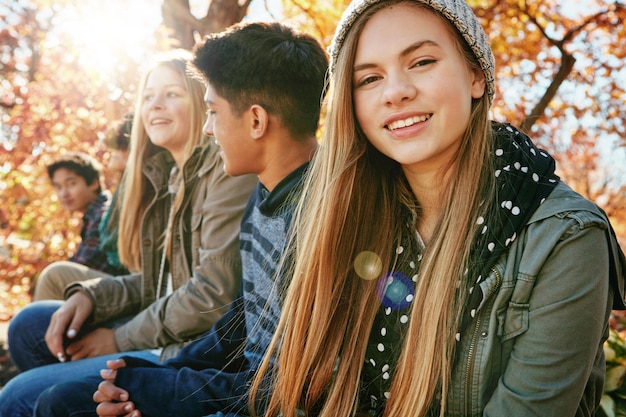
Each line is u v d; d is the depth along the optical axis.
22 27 6.45
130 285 2.52
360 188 1.59
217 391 1.69
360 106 1.49
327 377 1.57
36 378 2.11
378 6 1.43
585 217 1.30
